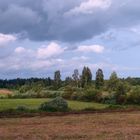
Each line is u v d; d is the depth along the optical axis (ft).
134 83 322.96
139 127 111.24
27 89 372.58
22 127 111.34
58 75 431.84
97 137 92.07
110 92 257.96
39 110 166.40
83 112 164.04
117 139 88.74
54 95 297.94
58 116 145.38
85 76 406.41
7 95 312.50
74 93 273.13
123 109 180.96
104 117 140.77
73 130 104.32
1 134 96.68
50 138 90.79
